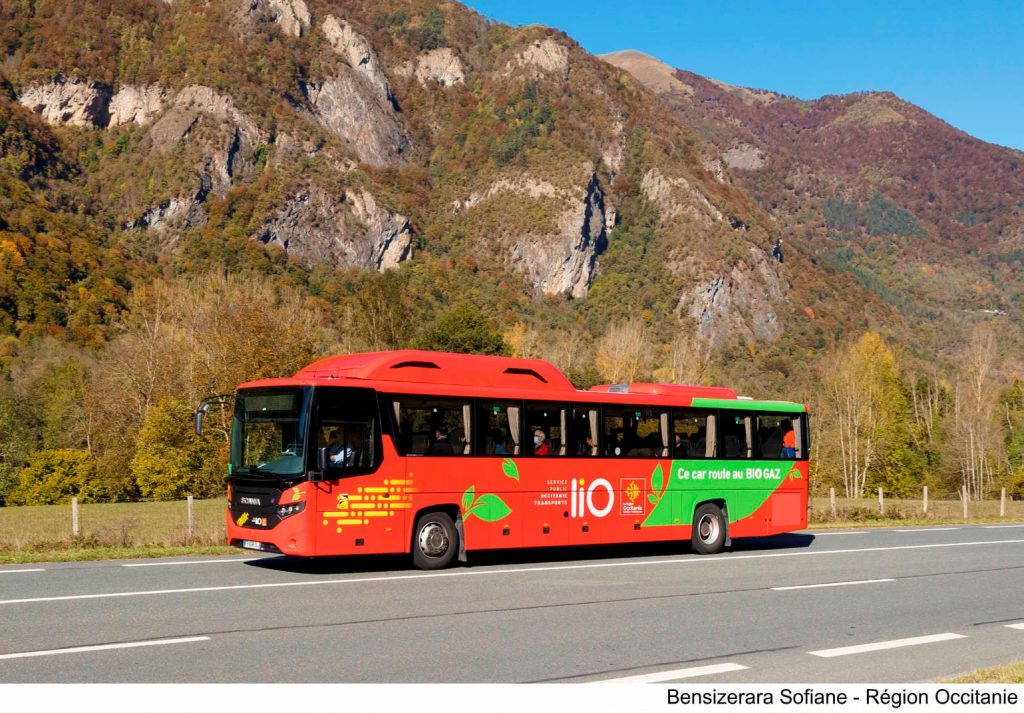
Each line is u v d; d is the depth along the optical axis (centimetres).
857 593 1409
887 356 10106
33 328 9956
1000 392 10681
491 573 1555
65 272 11325
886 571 1700
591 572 1591
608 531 1822
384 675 826
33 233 11919
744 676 853
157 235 19888
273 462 1517
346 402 1531
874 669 896
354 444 1529
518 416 1728
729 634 1055
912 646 1013
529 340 9850
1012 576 1662
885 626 1134
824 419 8031
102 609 1118
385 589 1334
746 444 2066
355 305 9806
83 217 18838
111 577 1422
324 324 11131
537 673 845
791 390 11125
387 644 952
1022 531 2850
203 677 806
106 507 4941
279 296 10875
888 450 7919
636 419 1895
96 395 6525
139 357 6378
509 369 1756
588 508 1797
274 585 1352
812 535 2559
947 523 3341
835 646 1003
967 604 1328
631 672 858
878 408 7912
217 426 5662
